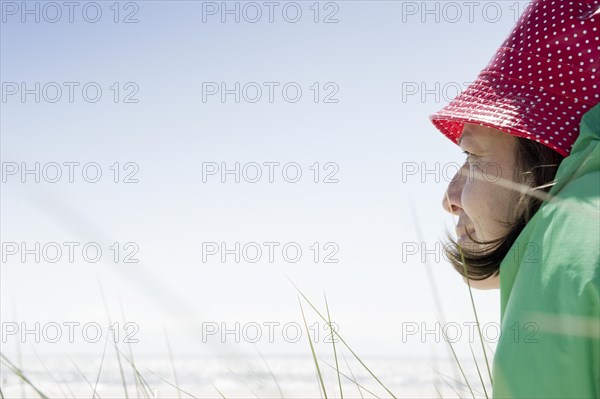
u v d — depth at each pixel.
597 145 1.03
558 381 0.86
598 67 1.35
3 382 2.22
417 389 14.29
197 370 23.80
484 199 1.33
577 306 0.85
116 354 2.07
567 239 0.91
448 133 1.87
